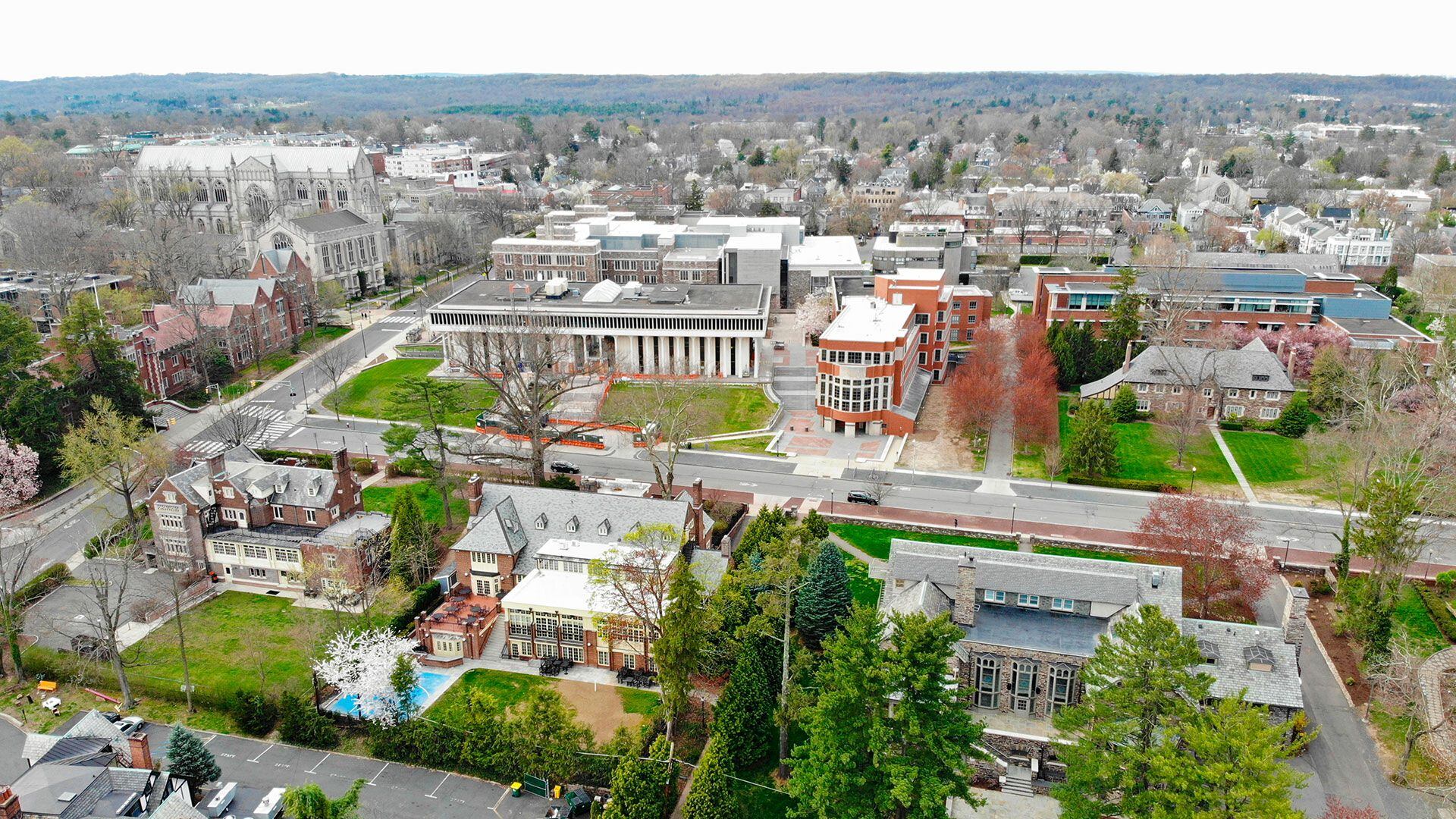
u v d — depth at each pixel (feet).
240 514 394.93
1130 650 256.73
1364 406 458.09
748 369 637.30
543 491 382.42
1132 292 633.61
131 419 465.06
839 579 338.95
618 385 620.08
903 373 554.05
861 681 243.40
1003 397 531.91
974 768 280.92
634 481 474.90
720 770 257.34
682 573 285.84
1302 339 611.06
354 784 260.62
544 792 280.10
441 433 468.34
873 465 501.15
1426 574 384.47
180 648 344.69
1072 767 248.11
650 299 650.84
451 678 331.36
